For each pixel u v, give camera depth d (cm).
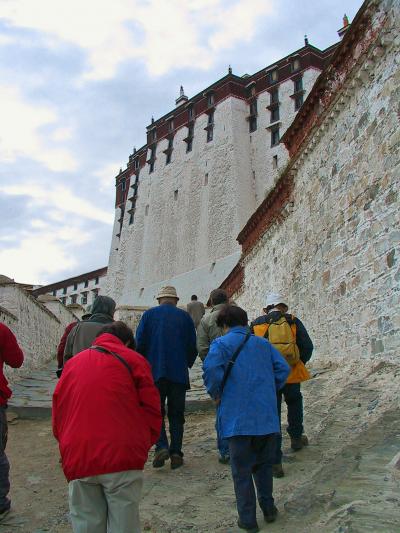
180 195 5084
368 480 392
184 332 583
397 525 315
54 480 568
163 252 5094
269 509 382
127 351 332
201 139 5012
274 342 533
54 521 452
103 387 307
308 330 1149
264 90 4688
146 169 5828
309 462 505
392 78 764
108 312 598
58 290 7888
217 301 636
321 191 1079
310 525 354
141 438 310
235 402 378
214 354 389
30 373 1568
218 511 436
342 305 934
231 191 4434
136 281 5481
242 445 373
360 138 875
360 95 879
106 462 291
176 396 571
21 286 1588
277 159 4369
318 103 1094
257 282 1792
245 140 4672
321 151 1086
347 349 904
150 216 5466
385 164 775
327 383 832
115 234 6400
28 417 878
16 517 464
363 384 711
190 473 544
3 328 490
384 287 762
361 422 568
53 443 727
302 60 4447
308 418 664
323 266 1052
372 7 812
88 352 329
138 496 304
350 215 907
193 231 4778
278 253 1477
